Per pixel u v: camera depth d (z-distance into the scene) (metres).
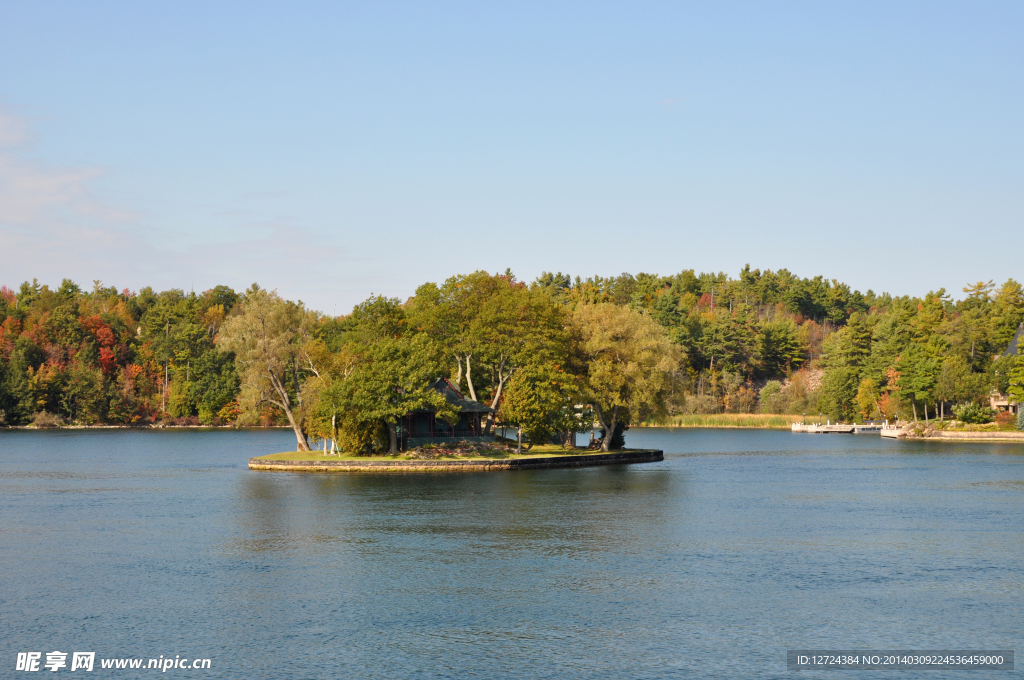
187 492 70.12
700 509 59.09
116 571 39.34
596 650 28.41
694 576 38.25
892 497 67.38
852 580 37.62
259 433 191.88
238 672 26.53
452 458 89.25
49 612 32.69
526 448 100.25
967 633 30.33
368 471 86.31
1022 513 58.09
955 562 41.34
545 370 94.75
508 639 29.47
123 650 28.48
